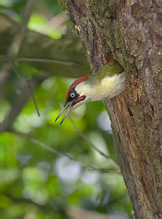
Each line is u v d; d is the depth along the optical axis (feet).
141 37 20.62
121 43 21.36
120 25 21.16
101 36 23.57
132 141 23.44
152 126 21.67
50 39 38.04
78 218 49.75
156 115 21.39
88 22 23.88
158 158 21.93
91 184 46.93
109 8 21.43
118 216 44.80
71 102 26.25
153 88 21.08
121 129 24.02
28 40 37.93
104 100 26.04
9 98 48.73
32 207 49.62
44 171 49.21
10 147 47.75
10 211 48.78
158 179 22.26
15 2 44.21
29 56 38.29
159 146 21.77
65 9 24.30
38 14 44.75
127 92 22.30
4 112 48.29
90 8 22.76
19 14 44.14
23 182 49.47
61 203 49.93
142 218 24.11
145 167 23.16
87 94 25.58
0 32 39.04
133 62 21.21
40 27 42.32
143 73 21.12
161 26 20.22
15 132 39.88
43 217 49.47
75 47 36.55
